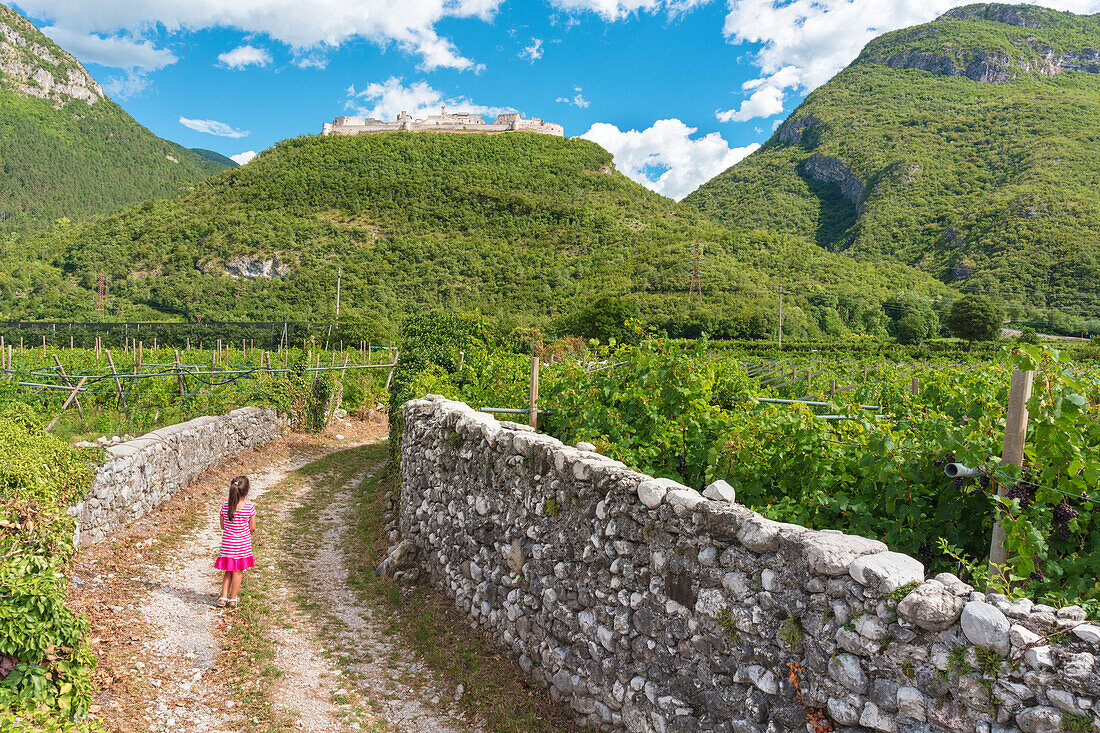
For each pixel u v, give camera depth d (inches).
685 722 129.0
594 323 1619.1
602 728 153.8
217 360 785.6
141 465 296.8
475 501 231.0
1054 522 123.4
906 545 144.4
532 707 171.8
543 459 188.1
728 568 125.3
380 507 381.7
